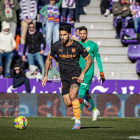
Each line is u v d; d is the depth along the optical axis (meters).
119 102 27.52
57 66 38.50
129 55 39.06
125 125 19.64
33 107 27.78
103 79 20.95
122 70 39.00
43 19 38.38
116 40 41.28
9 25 35.09
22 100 27.83
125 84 29.09
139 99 27.52
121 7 41.19
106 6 43.81
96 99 27.50
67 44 15.75
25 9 38.81
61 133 15.03
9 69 35.00
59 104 27.66
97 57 20.91
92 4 45.38
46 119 24.41
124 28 40.91
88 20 43.81
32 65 32.75
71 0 40.38
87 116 27.27
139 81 29.09
